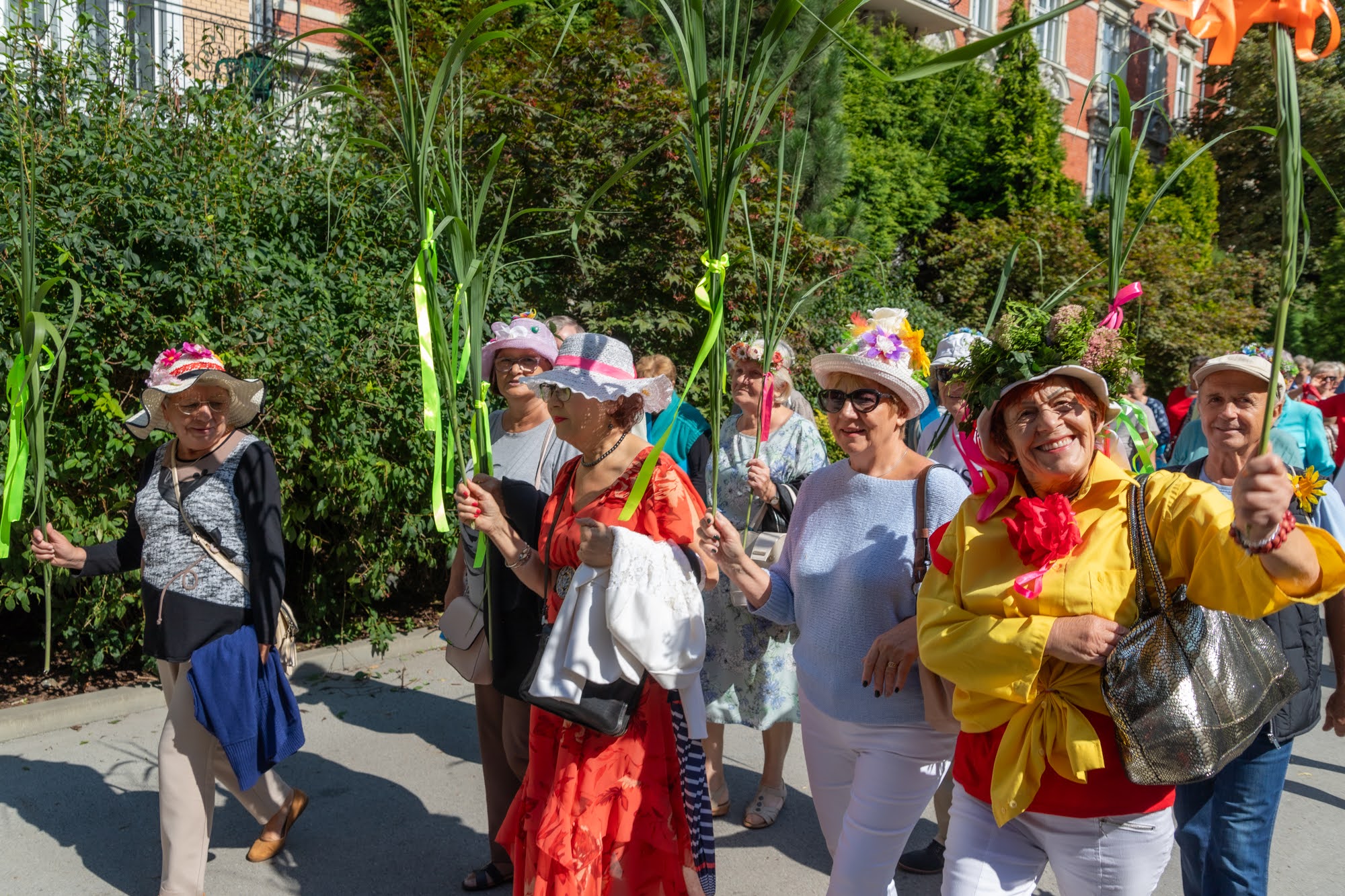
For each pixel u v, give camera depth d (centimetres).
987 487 209
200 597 306
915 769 246
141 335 482
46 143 489
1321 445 489
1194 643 185
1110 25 2358
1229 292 1551
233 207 527
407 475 549
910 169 1577
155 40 891
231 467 315
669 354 766
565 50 712
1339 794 441
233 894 327
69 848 352
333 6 1053
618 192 730
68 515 458
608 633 242
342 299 554
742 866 355
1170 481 191
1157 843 194
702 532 261
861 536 260
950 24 1911
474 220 270
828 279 292
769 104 220
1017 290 1409
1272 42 148
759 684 377
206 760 307
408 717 487
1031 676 189
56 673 509
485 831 378
